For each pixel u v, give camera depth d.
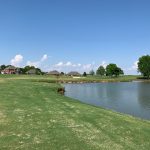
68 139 15.32
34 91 43.25
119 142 15.35
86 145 14.42
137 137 16.72
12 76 127.56
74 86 102.94
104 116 23.14
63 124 18.94
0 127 17.25
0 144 14.00
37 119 20.08
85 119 21.23
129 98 58.09
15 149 13.36
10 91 39.97
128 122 21.20
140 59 194.25
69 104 30.16
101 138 15.92
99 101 51.12
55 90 53.41
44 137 15.52
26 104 27.23
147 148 14.62
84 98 56.62
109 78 180.25
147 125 20.81
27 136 15.59
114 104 46.41
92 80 148.62
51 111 23.89
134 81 169.38
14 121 19.02
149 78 192.12
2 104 26.27
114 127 19.00
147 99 56.00
